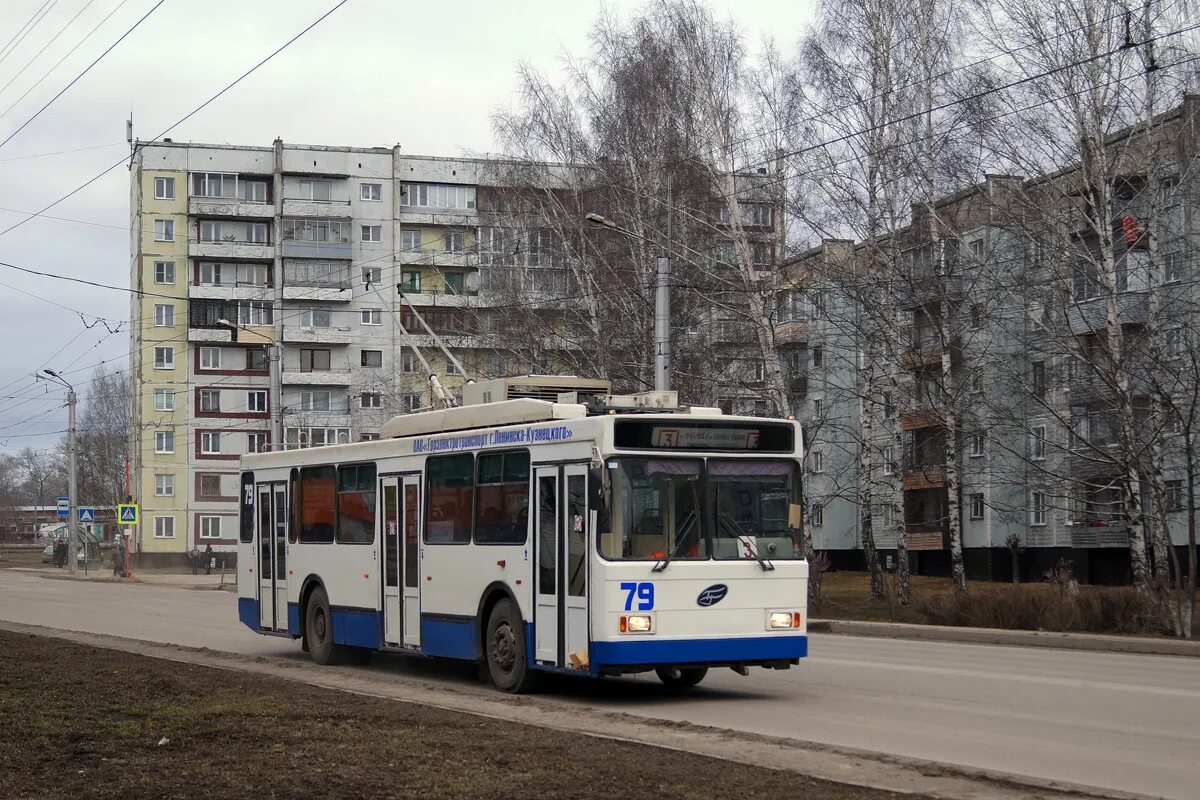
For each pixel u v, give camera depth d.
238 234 84.62
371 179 84.94
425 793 8.01
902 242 31.34
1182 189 26.56
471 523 15.59
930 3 31.19
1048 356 28.38
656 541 13.49
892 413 33.19
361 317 84.69
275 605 20.42
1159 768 9.61
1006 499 50.66
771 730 11.65
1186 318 25.86
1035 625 24.03
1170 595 22.72
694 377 34.38
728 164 33.72
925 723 12.03
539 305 38.31
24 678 14.78
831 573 55.72
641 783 8.27
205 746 9.88
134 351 84.69
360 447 18.27
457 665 18.69
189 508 83.75
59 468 159.38
